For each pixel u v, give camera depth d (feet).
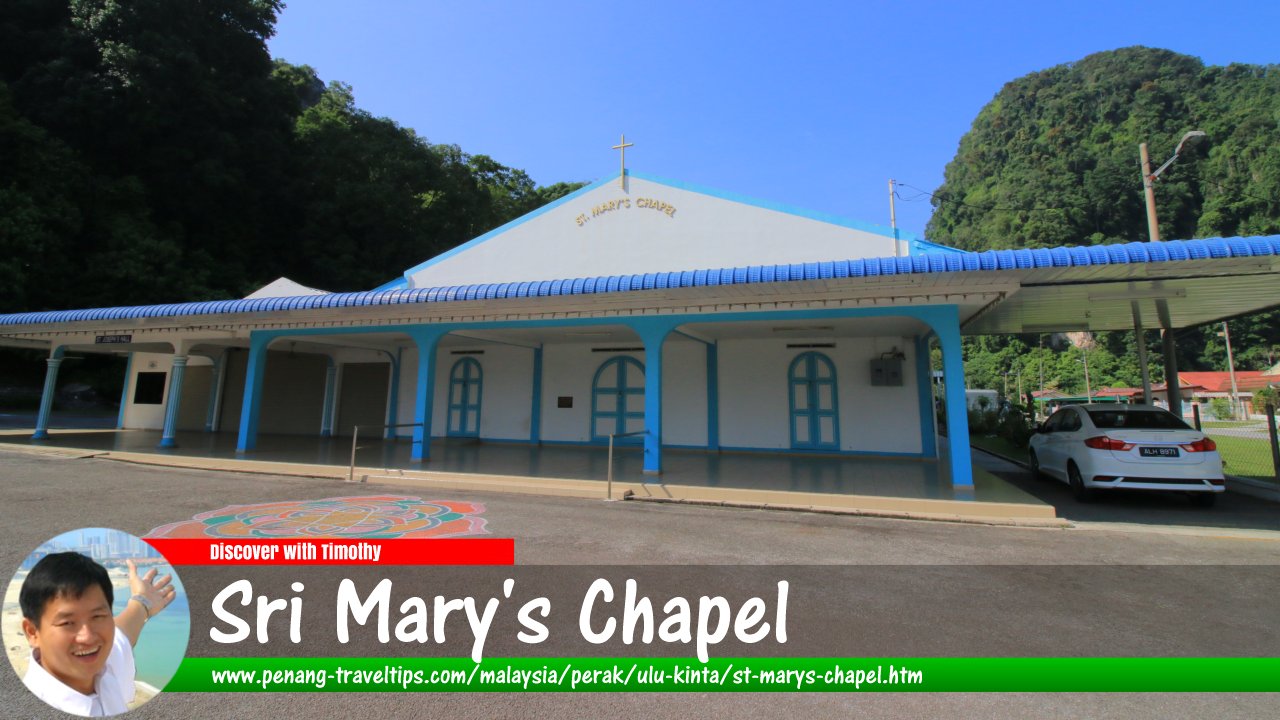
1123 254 21.42
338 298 33.81
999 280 24.34
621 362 45.32
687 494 26.84
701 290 26.89
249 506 23.75
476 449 43.32
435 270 45.55
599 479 29.22
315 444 46.32
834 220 36.58
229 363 58.90
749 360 41.98
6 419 69.05
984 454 53.52
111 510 22.17
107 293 77.97
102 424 66.64
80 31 84.84
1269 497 28.48
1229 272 23.08
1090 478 26.53
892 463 35.68
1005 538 19.89
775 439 40.70
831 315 28.55
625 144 41.57
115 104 83.71
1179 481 24.89
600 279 27.99
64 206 75.72
